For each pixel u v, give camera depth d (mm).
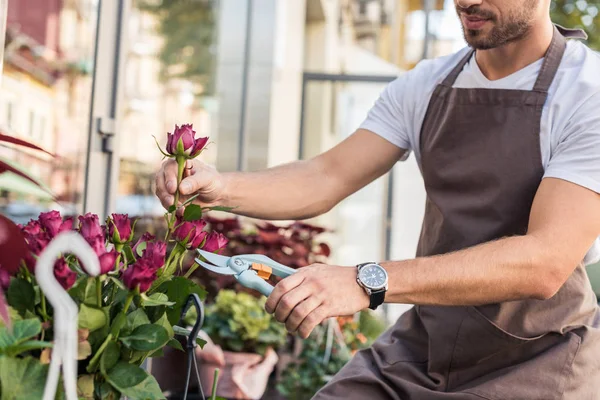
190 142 1151
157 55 4168
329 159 1767
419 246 1729
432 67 1731
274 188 1671
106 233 1039
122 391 909
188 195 1520
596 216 1400
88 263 729
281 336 3773
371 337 4781
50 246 729
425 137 1680
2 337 848
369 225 7039
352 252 7016
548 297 1383
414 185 7039
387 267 1316
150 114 4074
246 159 5840
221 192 1576
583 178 1412
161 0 4199
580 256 1390
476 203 1575
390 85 1787
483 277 1324
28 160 2545
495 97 1574
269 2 5848
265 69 5863
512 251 1345
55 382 738
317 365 3971
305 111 7328
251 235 3904
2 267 915
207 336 3330
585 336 1532
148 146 4039
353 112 7297
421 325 1657
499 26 1482
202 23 4809
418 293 1313
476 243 1570
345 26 7266
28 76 2582
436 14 7047
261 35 5836
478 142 1584
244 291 3795
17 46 2539
